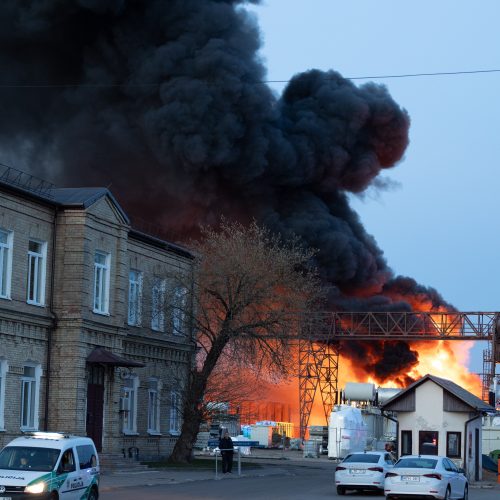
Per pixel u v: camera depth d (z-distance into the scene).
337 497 30.25
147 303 43.44
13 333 34.28
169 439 45.88
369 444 63.44
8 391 33.97
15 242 34.47
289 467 49.22
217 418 44.69
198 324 43.25
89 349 37.38
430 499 28.27
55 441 22.36
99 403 38.62
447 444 42.84
